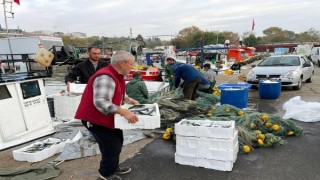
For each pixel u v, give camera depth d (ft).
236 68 71.46
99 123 10.15
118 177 11.69
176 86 26.04
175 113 19.04
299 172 12.35
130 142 16.40
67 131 18.45
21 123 17.56
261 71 36.24
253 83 36.37
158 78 46.55
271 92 29.25
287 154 14.32
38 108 18.74
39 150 14.84
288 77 34.65
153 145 16.05
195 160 13.12
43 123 19.08
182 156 13.37
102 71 9.80
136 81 20.15
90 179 12.19
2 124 16.44
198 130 12.74
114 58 9.95
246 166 13.07
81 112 10.25
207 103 24.54
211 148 12.71
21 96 17.52
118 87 10.00
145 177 12.36
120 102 10.28
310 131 17.80
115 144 10.64
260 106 26.37
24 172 12.65
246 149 14.39
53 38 56.08
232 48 93.66
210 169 12.85
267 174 12.25
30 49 52.08
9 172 12.55
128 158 14.38
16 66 28.40
